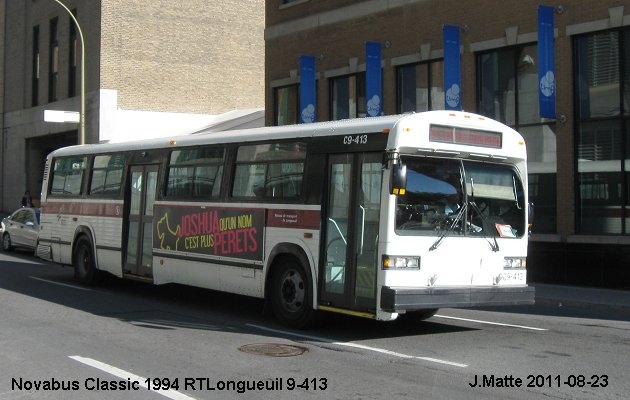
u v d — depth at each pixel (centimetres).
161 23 3738
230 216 1203
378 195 969
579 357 915
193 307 1310
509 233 1061
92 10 3628
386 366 845
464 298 989
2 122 4522
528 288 1064
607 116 1688
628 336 1089
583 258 1692
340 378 782
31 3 4219
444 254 986
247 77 4025
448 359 889
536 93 1822
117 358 871
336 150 1030
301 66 2314
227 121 3512
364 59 2252
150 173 1430
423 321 1198
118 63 3600
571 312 1380
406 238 953
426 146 975
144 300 1395
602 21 1664
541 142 1811
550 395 728
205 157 1283
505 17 1859
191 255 1284
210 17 3900
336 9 2344
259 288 1141
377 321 1186
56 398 698
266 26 2633
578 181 1734
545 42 1708
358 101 2298
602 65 1697
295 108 2534
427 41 2055
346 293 995
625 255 1625
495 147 1054
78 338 992
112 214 1515
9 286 1566
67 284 1628
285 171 1112
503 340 1030
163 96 3728
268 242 1124
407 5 2112
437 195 995
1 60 4528
